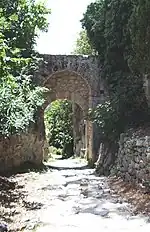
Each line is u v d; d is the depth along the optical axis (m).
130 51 14.59
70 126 30.61
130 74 15.55
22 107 13.67
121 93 14.68
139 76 14.53
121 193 11.02
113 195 10.77
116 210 8.77
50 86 19.88
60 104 33.28
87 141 20.70
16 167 16.47
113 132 15.45
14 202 9.79
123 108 14.44
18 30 12.63
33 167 17.28
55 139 34.59
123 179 13.10
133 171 12.02
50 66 19.31
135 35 12.41
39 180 14.04
